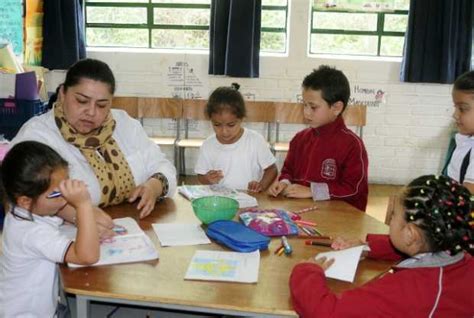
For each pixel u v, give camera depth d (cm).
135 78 466
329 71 199
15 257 128
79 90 155
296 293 110
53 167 125
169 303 112
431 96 449
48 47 437
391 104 454
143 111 441
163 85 466
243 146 233
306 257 135
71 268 124
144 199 169
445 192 112
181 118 443
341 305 106
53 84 462
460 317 108
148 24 466
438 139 457
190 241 144
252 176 234
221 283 119
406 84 449
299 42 447
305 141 213
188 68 461
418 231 111
